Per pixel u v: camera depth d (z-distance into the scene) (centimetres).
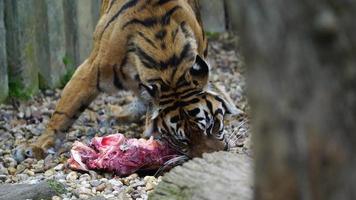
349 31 371
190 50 1081
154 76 1073
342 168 383
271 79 392
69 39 1614
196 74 1059
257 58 395
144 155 1050
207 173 748
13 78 1476
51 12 1544
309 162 388
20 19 1459
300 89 385
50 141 1157
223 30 1966
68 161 1075
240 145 1123
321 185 387
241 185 715
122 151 1059
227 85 1563
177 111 1039
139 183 964
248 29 394
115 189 963
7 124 1335
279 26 384
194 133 1028
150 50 1090
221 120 1048
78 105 1165
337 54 375
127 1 1136
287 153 391
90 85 1162
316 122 384
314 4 375
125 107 1377
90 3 1644
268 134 397
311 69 381
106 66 1145
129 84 1148
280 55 387
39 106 1451
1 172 1086
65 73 1602
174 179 762
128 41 1120
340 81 378
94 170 1064
